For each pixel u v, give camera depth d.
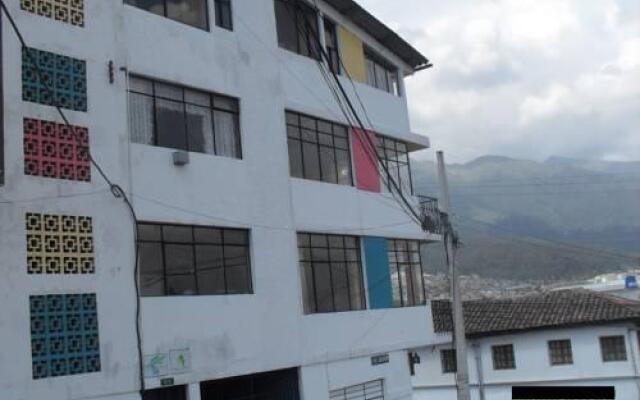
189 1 15.94
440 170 19.55
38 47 12.80
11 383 11.45
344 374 18.52
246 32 17.23
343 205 19.58
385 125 22.48
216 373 14.70
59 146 12.80
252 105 16.97
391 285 21.19
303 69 19.03
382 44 23.22
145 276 13.88
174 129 15.07
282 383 17.30
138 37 14.48
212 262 15.35
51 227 12.45
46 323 12.08
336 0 20.33
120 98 13.91
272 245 16.81
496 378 30.39
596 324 28.86
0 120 11.48
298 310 17.22
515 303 32.25
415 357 26.03
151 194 14.12
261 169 16.88
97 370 12.59
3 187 11.88
